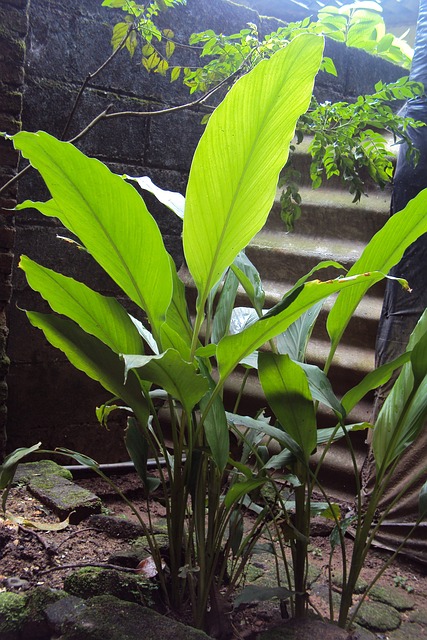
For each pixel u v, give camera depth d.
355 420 3.54
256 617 2.25
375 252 2.05
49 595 2.05
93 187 1.81
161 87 3.87
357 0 5.12
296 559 2.19
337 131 2.69
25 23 2.96
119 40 2.91
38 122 3.48
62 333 2.08
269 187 1.85
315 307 2.42
